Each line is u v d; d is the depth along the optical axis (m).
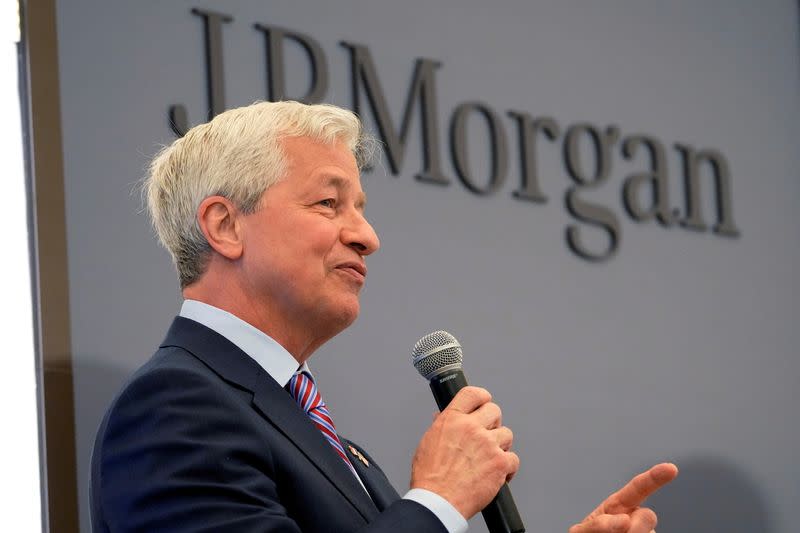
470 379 13.04
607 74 15.00
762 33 16.64
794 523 15.03
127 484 5.66
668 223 14.99
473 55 13.96
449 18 13.87
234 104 12.07
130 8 11.59
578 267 14.15
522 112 14.16
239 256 6.64
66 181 10.89
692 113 15.66
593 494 13.57
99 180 11.07
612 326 14.23
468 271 13.29
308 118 6.90
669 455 14.28
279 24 12.57
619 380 14.12
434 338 6.68
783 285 15.88
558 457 13.44
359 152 7.37
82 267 10.83
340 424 12.05
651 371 14.42
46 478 10.25
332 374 12.12
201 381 5.97
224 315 6.58
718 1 16.31
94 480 6.03
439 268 13.09
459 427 6.16
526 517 13.05
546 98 14.44
